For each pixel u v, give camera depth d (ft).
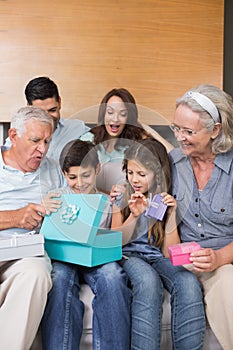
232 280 5.39
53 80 7.93
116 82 8.11
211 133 5.78
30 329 5.03
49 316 5.19
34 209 5.82
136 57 8.16
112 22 8.05
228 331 5.39
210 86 5.92
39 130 5.87
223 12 8.42
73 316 5.24
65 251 5.66
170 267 5.78
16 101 7.85
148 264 5.75
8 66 7.82
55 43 7.91
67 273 5.50
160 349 5.54
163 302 5.67
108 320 5.23
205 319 5.57
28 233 5.69
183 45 8.30
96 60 8.04
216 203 5.95
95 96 8.06
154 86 8.23
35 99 7.16
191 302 5.37
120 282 5.35
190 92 5.79
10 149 6.36
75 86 8.00
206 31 8.37
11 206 6.19
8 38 7.80
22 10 7.81
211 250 5.57
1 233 5.96
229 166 5.97
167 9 8.22
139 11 8.13
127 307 5.32
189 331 5.32
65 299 5.25
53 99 7.20
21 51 7.84
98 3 8.00
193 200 6.01
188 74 8.34
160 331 5.35
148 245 6.11
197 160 6.03
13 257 5.32
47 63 7.91
